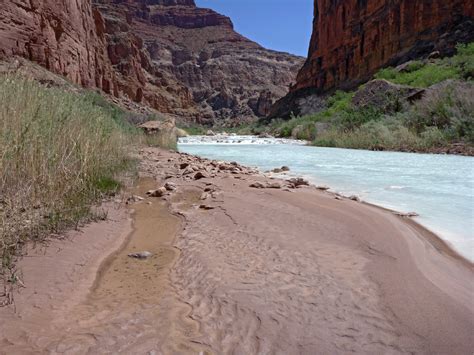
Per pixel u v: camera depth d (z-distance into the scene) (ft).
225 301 6.39
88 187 14.67
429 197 15.47
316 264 7.87
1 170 11.10
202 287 7.04
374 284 6.80
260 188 17.15
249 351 4.98
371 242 9.20
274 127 141.79
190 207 14.32
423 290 6.50
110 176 18.44
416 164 28.17
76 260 8.49
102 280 7.65
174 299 6.65
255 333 5.38
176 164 28.78
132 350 5.03
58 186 12.50
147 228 11.64
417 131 47.09
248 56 568.41
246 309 6.07
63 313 6.08
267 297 6.44
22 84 15.49
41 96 15.78
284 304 6.17
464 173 22.76
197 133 142.10
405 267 7.59
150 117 72.84
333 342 5.07
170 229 11.50
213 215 12.59
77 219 11.19
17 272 7.36
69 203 11.98
